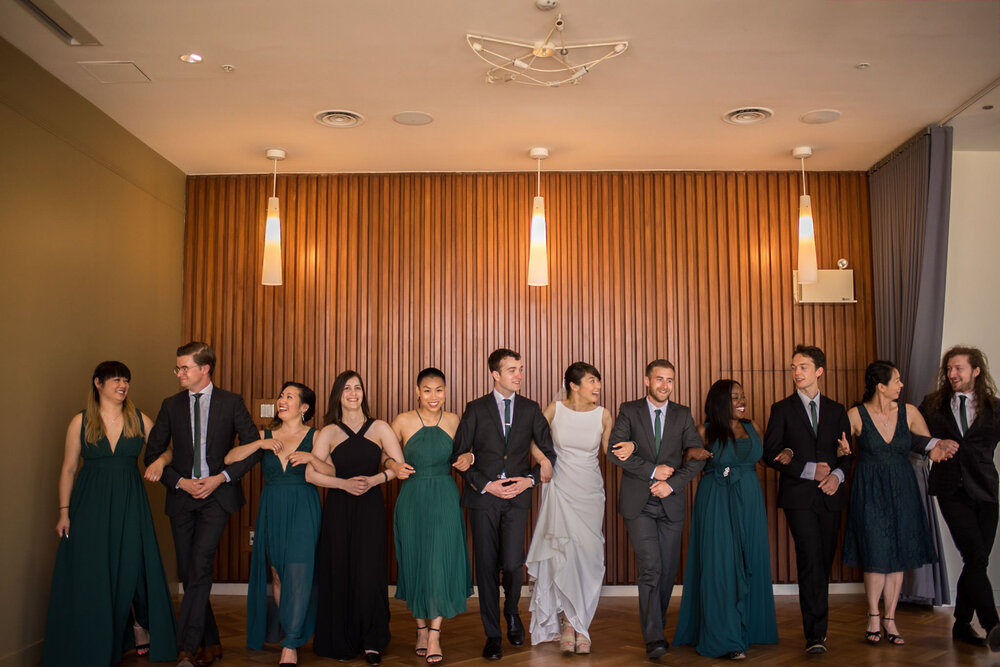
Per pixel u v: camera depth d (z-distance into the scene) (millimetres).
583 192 6902
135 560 4723
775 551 6598
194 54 4629
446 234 6871
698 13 4152
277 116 5633
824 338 6801
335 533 4805
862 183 6910
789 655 4836
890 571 4973
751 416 6715
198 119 5688
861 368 6770
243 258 6891
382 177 6926
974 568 4906
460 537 4891
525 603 6355
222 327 6836
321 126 5832
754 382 6734
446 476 4938
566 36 4410
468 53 4621
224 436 4832
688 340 6777
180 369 4781
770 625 5000
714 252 6855
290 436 4910
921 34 4398
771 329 6793
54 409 4957
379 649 4770
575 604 4934
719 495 4891
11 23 4254
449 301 6812
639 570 4883
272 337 6820
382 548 4863
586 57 4676
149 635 4785
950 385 5078
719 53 4633
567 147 6312
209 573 4695
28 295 4691
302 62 4746
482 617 4852
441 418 5027
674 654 4898
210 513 4695
